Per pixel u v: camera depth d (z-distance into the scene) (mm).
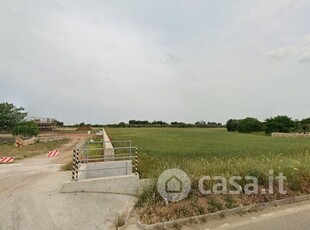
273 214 6574
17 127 40875
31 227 6113
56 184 9570
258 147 26156
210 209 6523
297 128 72500
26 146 27906
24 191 8578
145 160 14445
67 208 7199
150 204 6840
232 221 6133
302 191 8109
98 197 8102
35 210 7023
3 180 10367
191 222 6047
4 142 33438
